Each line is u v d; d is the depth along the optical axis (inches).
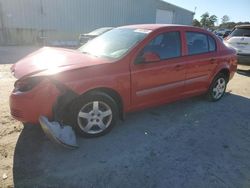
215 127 169.5
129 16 928.3
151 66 154.6
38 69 130.7
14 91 128.0
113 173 116.0
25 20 713.0
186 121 175.9
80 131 138.6
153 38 158.7
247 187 112.1
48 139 140.0
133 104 154.0
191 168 122.7
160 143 144.0
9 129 148.7
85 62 138.1
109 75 136.9
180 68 172.6
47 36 762.2
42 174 112.6
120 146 138.3
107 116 144.9
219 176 118.2
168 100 175.2
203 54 191.8
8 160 120.4
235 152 140.1
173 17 1077.1
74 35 813.9
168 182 112.0
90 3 818.8
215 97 219.5
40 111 124.4
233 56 222.5
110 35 177.5
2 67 342.0
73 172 115.1
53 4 747.4
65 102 126.1
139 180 112.3
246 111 203.0
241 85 290.8
